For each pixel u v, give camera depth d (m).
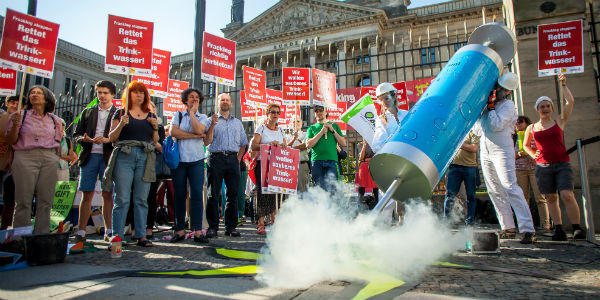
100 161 4.34
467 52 2.86
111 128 4.01
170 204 7.07
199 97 4.64
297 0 33.59
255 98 6.97
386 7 34.62
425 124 2.42
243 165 7.43
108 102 4.52
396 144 2.38
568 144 5.39
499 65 2.95
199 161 4.51
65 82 31.84
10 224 4.59
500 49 3.15
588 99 5.38
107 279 2.41
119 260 3.19
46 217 3.64
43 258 2.95
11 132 3.43
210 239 4.65
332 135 5.29
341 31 31.05
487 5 24.69
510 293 2.00
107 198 4.44
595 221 5.11
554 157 4.20
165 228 6.31
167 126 6.01
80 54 32.81
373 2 35.09
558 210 4.17
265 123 5.68
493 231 3.25
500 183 4.21
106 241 4.42
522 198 3.98
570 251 3.43
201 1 6.54
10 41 3.92
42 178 3.61
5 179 4.54
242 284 2.24
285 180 5.13
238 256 3.31
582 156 4.23
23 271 2.71
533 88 5.62
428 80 8.01
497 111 3.95
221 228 6.20
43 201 3.62
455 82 2.65
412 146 2.32
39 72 4.10
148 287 2.20
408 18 27.91
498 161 4.07
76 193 5.63
